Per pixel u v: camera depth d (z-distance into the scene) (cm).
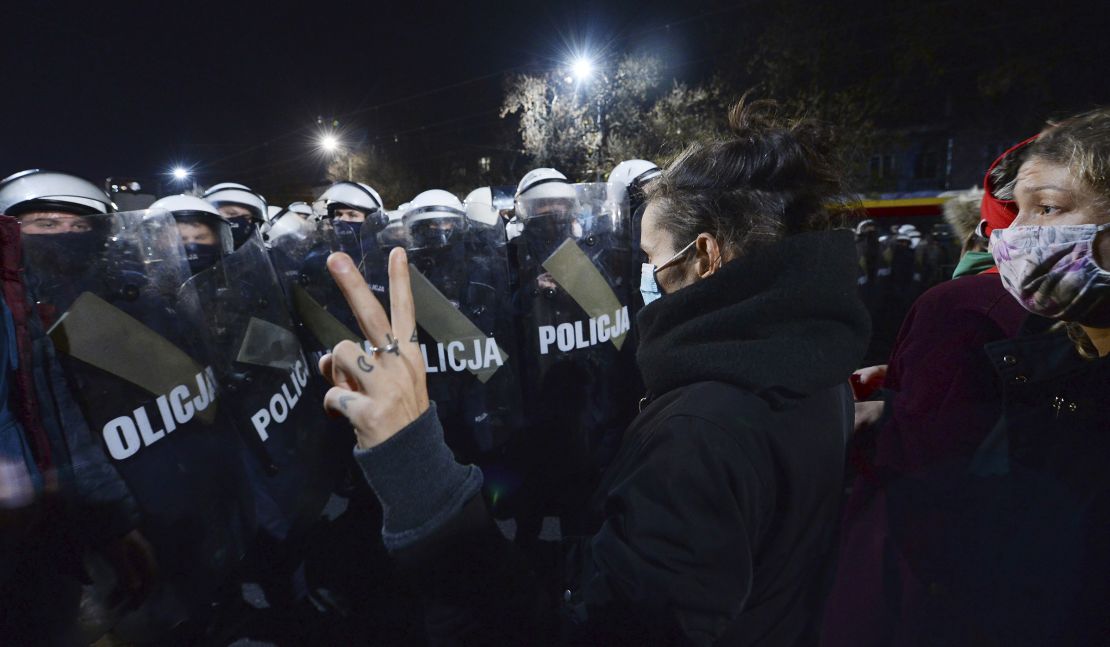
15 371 103
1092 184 76
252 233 172
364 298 61
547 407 246
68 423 111
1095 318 78
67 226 114
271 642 221
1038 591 80
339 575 254
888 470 107
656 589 62
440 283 229
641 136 1452
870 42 1114
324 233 248
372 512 285
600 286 239
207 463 131
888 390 120
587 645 66
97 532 113
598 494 83
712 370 70
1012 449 85
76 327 113
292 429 170
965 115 1203
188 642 166
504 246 241
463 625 62
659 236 85
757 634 76
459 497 61
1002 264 87
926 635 94
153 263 127
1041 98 1009
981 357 99
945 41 1016
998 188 111
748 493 65
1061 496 79
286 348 174
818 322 71
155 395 122
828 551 84
